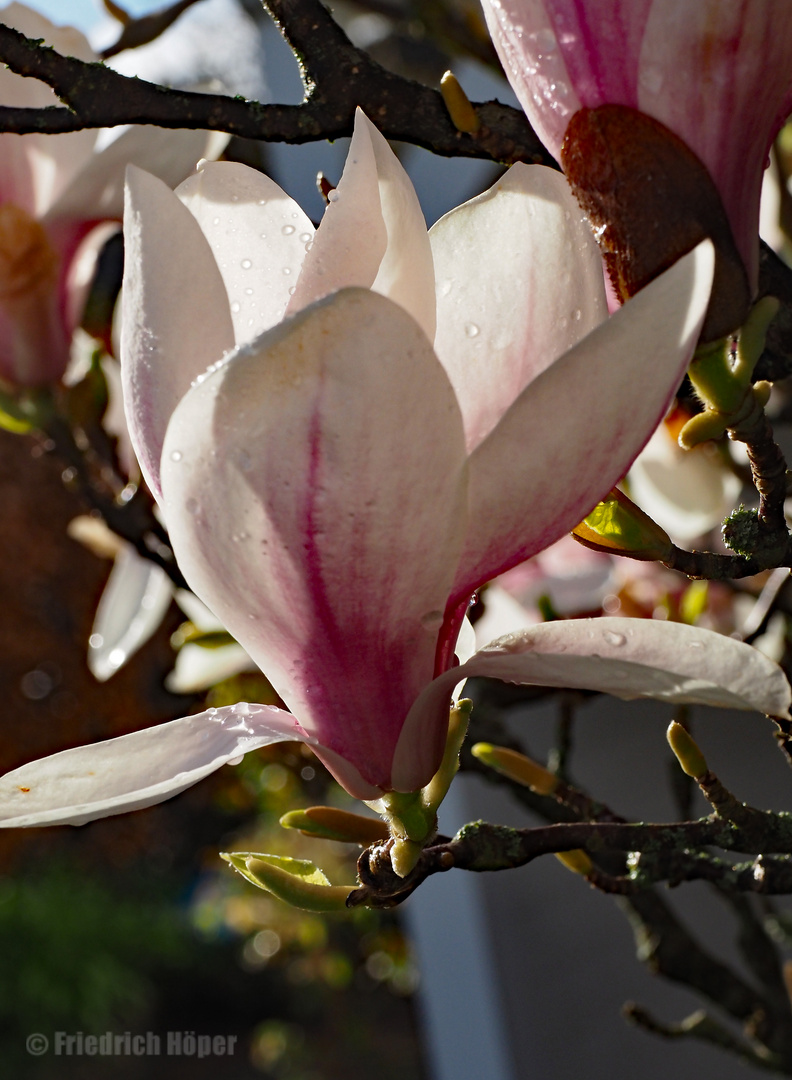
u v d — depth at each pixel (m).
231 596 0.53
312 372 0.50
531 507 0.52
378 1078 6.35
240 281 0.58
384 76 0.63
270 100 1.77
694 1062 1.93
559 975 2.11
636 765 1.93
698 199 0.55
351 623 0.53
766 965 1.00
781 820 0.60
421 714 0.54
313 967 5.01
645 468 1.06
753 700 0.51
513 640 0.53
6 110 0.62
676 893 1.85
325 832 0.59
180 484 0.52
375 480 0.51
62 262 0.90
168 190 0.55
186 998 7.88
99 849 7.81
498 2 0.55
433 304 0.55
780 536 0.58
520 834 0.61
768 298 0.55
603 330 0.51
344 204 0.54
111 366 0.99
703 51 0.54
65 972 7.03
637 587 1.08
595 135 0.55
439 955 2.34
